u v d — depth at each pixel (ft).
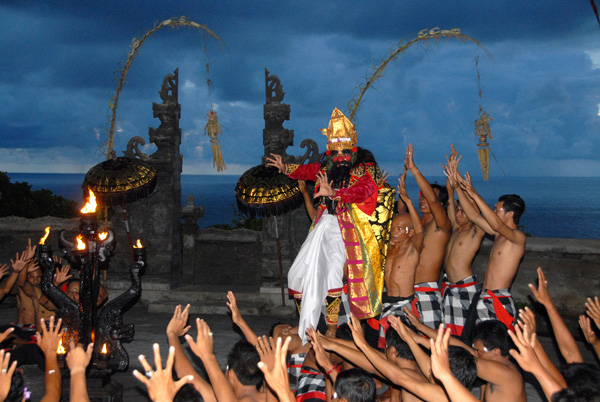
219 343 22.41
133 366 19.66
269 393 10.38
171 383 7.90
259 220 37.63
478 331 12.09
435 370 8.26
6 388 8.55
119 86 23.03
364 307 15.71
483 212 16.17
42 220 29.63
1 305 28.58
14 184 51.13
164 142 27.78
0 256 28.53
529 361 8.49
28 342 19.13
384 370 10.93
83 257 14.12
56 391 10.28
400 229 17.48
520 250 16.53
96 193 22.99
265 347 10.67
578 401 8.09
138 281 15.37
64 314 14.97
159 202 28.17
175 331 11.99
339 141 15.81
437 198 17.22
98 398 13.88
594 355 20.83
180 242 29.04
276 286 26.76
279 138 25.66
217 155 20.51
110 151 23.44
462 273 18.02
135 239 28.37
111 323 14.83
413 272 17.40
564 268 22.97
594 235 255.29
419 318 17.38
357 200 14.96
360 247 15.80
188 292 27.48
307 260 15.74
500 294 16.70
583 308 22.50
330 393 12.85
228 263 29.17
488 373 11.40
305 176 18.01
